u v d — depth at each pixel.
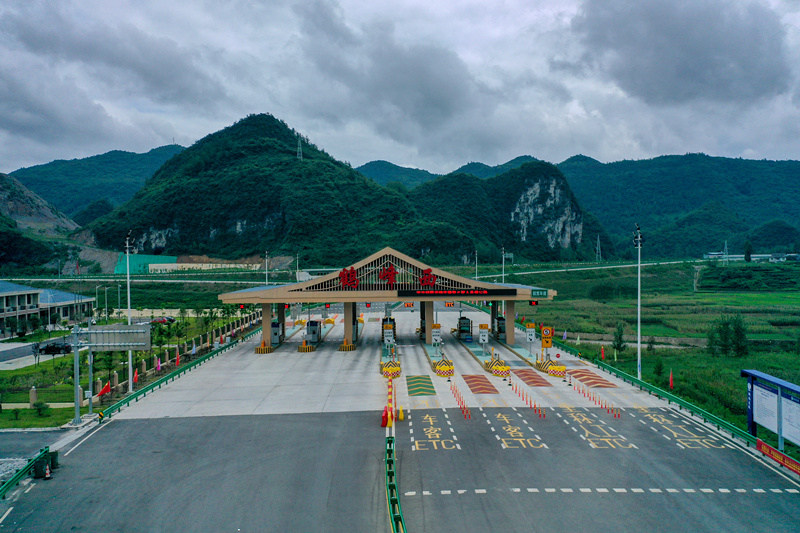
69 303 130.38
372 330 108.12
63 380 65.75
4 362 80.31
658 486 33.53
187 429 45.12
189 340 97.94
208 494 32.97
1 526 29.39
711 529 28.50
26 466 35.28
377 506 31.20
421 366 70.31
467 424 45.53
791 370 74.12
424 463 37.19
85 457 39.19
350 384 60.44
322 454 39.12
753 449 39.75
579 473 35.44
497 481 34.25
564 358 76.25
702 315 136.25
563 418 47.12
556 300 183.25
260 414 49.12
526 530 28.36
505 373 62.84
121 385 59.88
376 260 79.44
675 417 47.47
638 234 62.81
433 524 28.97
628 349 90.50
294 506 31.28
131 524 29.48
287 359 76.88
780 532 28.20
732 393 60.34
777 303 162.50
